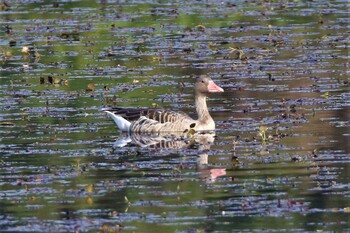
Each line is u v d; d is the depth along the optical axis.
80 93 26.56
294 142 20.94
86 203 17.06
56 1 44.84
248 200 17.03
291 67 29.33
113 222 16.03
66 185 18.12
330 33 35.09
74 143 21.34
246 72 28.80
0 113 24.30
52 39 35.38
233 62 30.36
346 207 16.56
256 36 34.88
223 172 18.78
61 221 16.14
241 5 42.62
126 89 26.89
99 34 36.25
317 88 26.39
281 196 17.20
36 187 18.03
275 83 27.16
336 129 21.94
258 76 28.20
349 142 20.77
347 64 29.53
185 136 22.12
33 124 23.12
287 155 19.88
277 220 16.03
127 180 18.38
